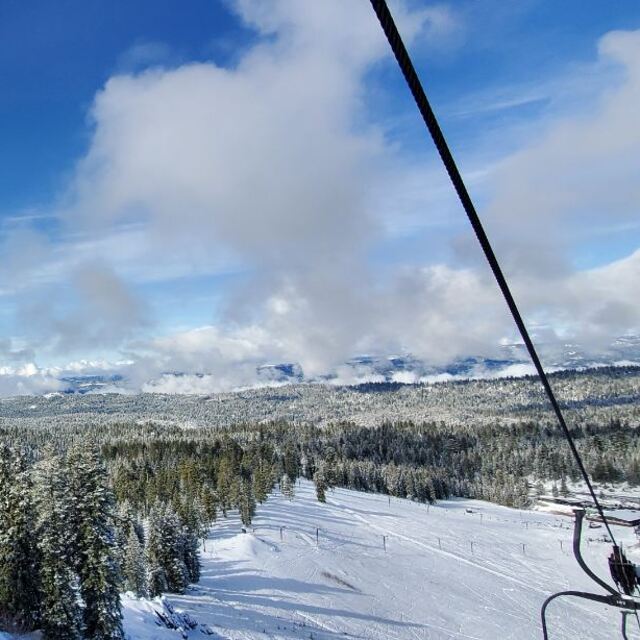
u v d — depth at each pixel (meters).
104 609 35.62
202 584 71.19
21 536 34.94
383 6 3.00
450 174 3.91
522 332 4.93
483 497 182.38
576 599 79.19
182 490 114.19
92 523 36.16
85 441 38.06
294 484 167.00
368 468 187.50
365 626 65.00
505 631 67.50
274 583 76.81
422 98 3.47
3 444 36.25
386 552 102.94
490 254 4.34
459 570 94.81
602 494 162.50
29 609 35.00
